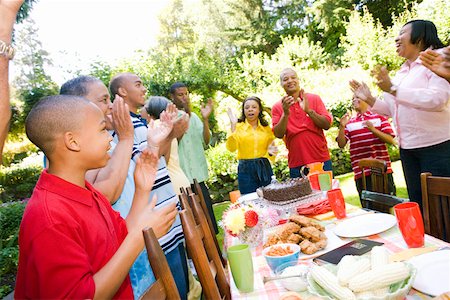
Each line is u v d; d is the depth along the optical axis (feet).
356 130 11.71
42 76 35.88
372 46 30.60
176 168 9.85
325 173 8.05
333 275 3.44
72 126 3.70
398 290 3.06
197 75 32.30
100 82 5.95
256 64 34.32
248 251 4.12
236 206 6.07
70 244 3.27
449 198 5.23
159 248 3.47
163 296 3.31
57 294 3.16
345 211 6.13
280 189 6.98
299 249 4.68
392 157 24.02
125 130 5.66
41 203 3.42
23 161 35.09
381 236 4.95
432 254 3.78
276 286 4.13
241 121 12.88
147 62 32.04
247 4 55.98
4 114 3.29
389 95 8.68
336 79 27.71
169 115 6.20
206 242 5.84
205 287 4.41
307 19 52.08
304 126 11.55
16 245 16.87
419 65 7.95
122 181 5.47
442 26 28.27
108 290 3.38
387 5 45.80
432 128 7.70
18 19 36.78
